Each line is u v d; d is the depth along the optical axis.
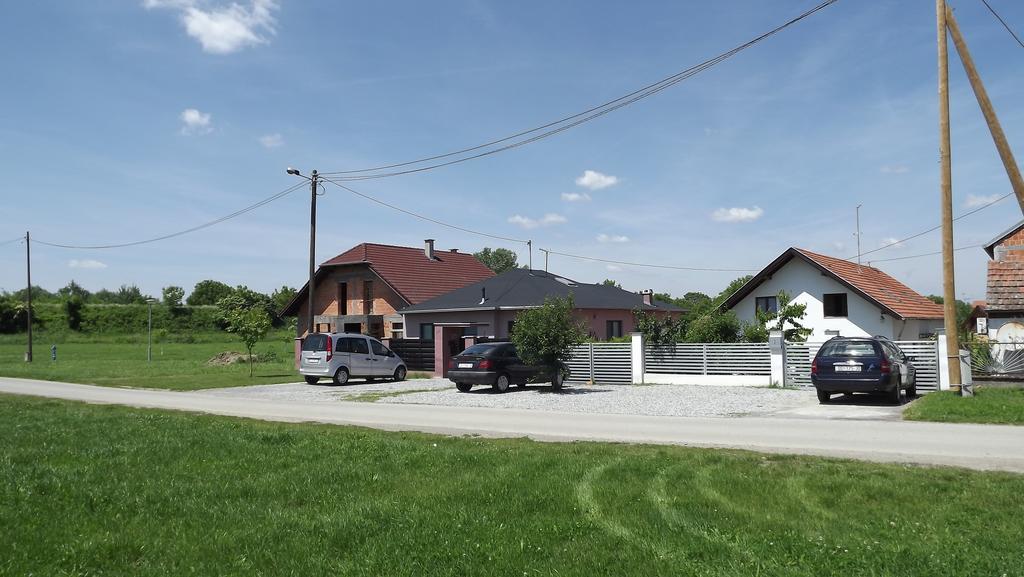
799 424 13.25
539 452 9.99
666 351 24.95
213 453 10.32
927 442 10.67
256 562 5.50
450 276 44.53
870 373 16.67
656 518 6.45
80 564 5.50
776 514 6.52
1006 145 14.77
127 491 7.82
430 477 8.40
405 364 30.11
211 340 78.56
